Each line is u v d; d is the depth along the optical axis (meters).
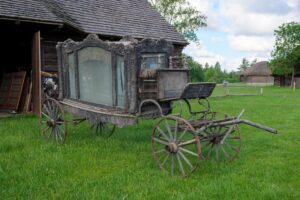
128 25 21.25
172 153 6.97
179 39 24.22
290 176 7.01
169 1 46.16
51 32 16.67
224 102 23.50
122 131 11.21
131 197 5.79
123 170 7.21
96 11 20.30
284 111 18.03
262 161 8.05
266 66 96.25
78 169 7.29
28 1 15.02
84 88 9.32
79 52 9.30
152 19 24.11
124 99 8.22
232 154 8.67
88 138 10.18
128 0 23.98
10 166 7.39
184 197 5.78
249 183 6.52
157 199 5.74
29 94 15.96
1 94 16.88
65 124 9.39
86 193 5.95
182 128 7.14
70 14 18.44
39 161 7.75
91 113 8.94
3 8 13.65
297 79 64.50
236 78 105.56
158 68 7.71
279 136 11.04
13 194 5.92
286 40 65.12
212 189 6.12
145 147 9.13
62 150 8.74
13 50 18.98
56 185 6.34
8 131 11.11
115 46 8.23
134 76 7.91
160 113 7.59
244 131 11.77
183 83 8.10
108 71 8.59
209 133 8.01
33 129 11.45
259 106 20.67
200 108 18.53
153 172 7.08
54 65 16.89
